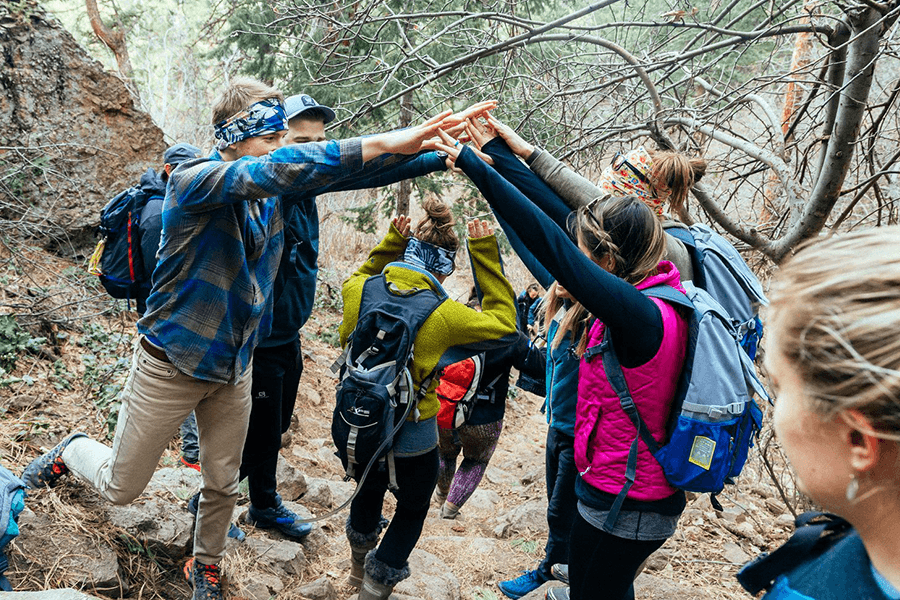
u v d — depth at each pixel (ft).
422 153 8.42
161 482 10.71
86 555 8.24
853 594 2.10
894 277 1.79
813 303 1.89
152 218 9.43
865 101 10.16
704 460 6.09
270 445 10.14
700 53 11.73
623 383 6.17
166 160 9.70
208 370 6.88
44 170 17.56
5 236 16.37
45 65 19.25
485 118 7.99
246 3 25.09
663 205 8.38
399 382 7.91
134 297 9.91
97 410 13.05
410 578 11.08
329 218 39.50
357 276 9.15
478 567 12.65
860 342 1.75
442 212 8.66
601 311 5.75
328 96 22.38
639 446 6.28
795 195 11.91
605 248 6.40
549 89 14.84
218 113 6.77
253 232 6.98
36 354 14.21
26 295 16.10
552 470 10.69
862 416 1.81
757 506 16.38
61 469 8.68
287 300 9.68
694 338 6.09
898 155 11.47
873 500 1.97
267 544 10.55
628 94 15.42
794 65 18.90
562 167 7.89
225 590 8.36
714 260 7.64
